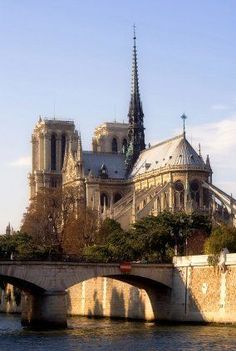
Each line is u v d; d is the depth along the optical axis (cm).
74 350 10762
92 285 18638
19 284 14912
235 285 14012
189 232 18300
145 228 18512
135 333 13100
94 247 17988
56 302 14600
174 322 15525
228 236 15500
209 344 11112
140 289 16650
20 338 12425
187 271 15350
